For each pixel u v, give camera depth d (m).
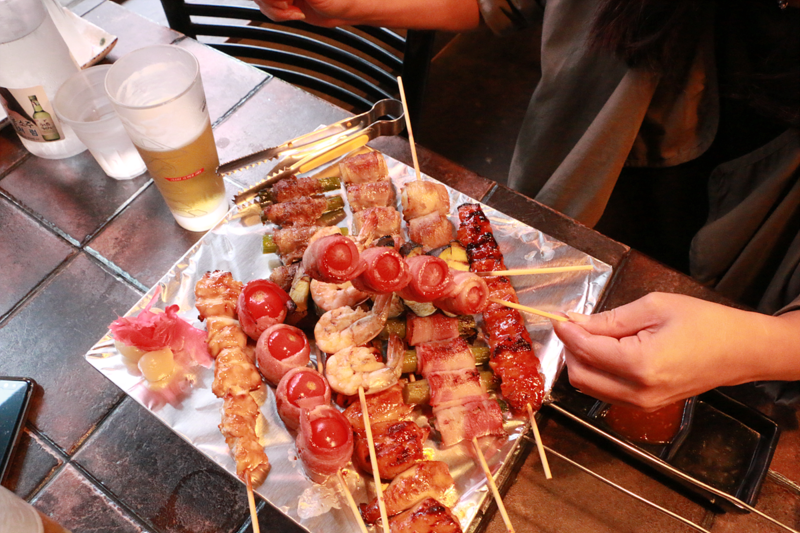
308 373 0.60
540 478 0.64
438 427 0.60
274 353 0.61
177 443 0.65
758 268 0.85
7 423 0.65
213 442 0.60
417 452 0.59
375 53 1.04
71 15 0.91
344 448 0.56
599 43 0.77
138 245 0.78
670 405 0.65
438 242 0.71
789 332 0.61
